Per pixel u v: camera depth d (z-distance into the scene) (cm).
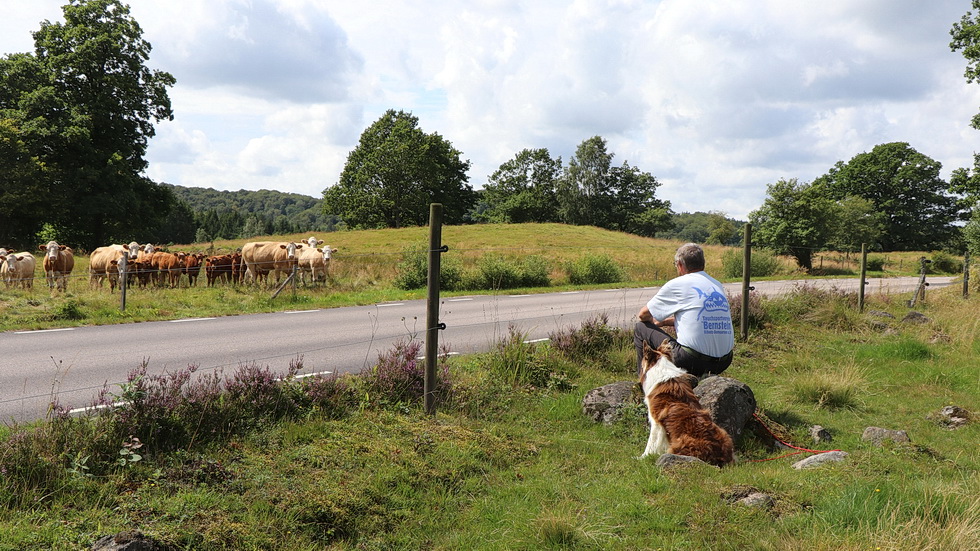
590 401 649
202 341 970
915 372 925
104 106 4266
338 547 357
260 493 389
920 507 330
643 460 462
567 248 4691
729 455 458
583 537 339
